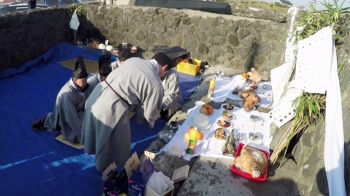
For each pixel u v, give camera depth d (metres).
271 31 5.27
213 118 3.79
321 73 2.74
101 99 2.86
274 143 3.29
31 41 5.63
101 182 3.07
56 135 3.70
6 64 5.27
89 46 6.53
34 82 5.05
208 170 2.88
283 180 2.80
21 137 3.64
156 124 4.04
